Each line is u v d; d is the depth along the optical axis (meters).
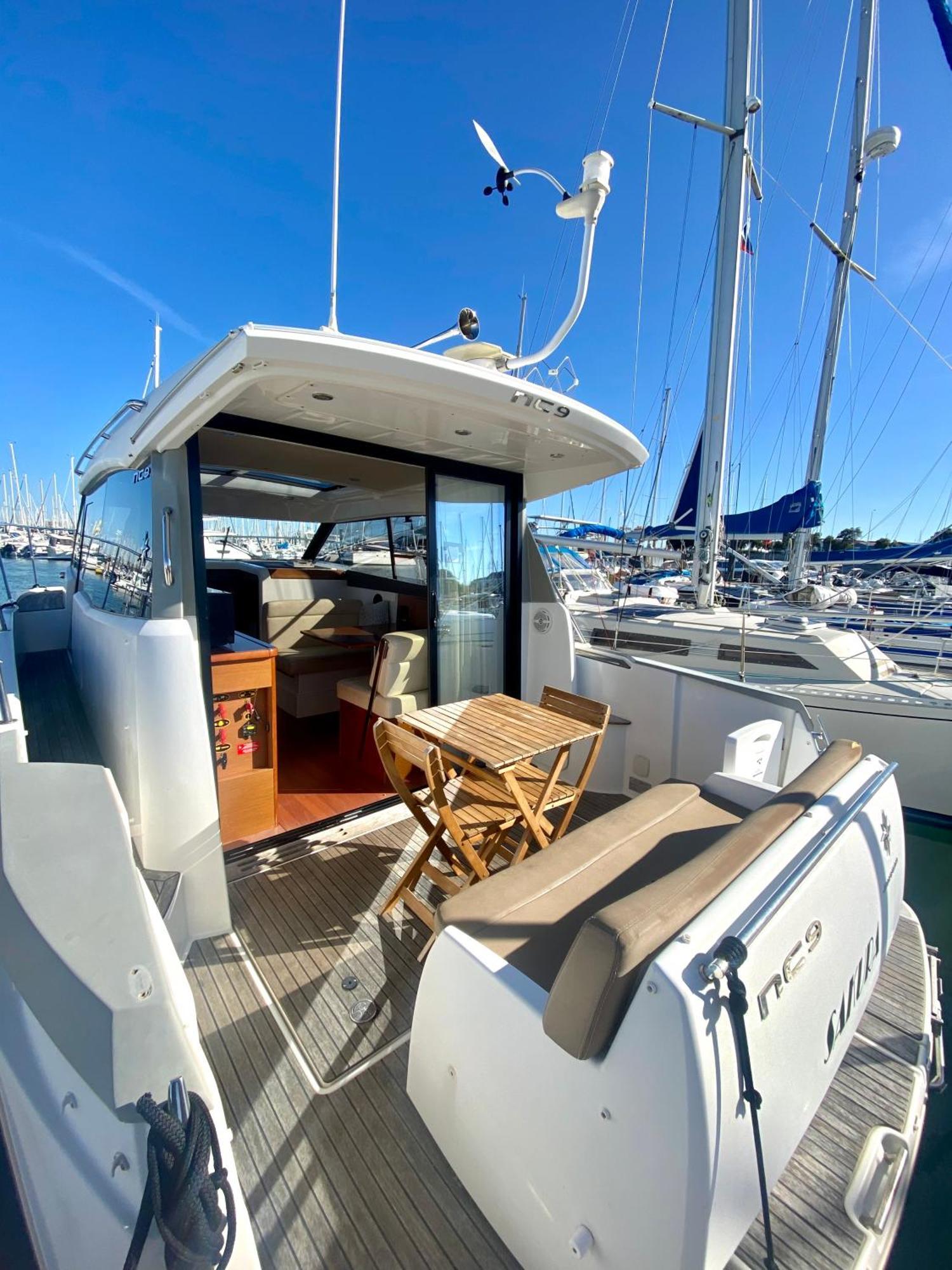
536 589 3.69
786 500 8.52
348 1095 1.61
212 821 2.16
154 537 2.11
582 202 1.92
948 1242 1.63
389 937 2.24
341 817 3.00
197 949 2.16
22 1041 1.17
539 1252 1.15
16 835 1.09
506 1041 1.19
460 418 2.22
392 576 5.06
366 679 3.82
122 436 2.38
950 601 7.20
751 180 5.73
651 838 1.92
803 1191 1.29
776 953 1.12
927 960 2.00
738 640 5.84
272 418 2.40
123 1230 0.91
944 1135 1.93
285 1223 1.31
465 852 2.14
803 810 1.47
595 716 2.67
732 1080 0.96
